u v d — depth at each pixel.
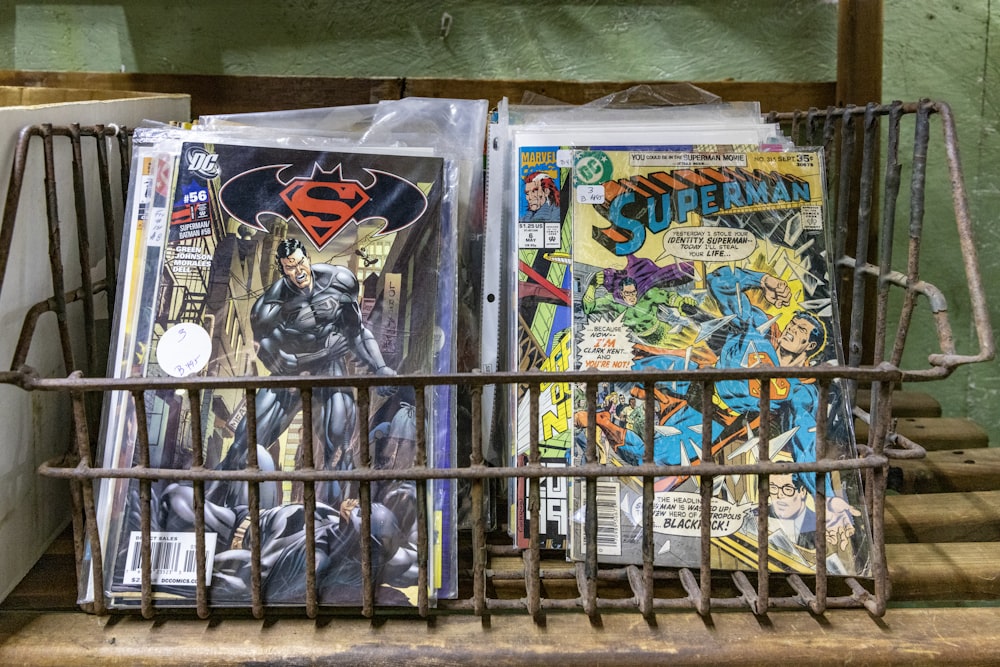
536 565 0.46
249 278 0.51
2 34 0.81
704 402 0.44
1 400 0.48
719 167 0.56
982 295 0.46
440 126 0.61
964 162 0.84
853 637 0.46
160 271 0.51
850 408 0.58
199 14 0.81
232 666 0.44
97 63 0.81
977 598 0.54
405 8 0.81
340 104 0.81
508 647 0.45
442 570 0.48
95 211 0.60
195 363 0.49
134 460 0.48
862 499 0.51
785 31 0.82
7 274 0.48
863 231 0.59
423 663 0.44
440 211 0.53
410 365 0.50
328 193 0.53
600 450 0.52
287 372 0.49
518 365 0.54
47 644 0.45
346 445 0.48
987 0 0.82
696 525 0.51
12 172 0.46
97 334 0.62
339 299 0.51
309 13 0.81
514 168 0.57
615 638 0.46
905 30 0.82
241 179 0.52
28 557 0.51
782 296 0.55
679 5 0.82
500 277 0.58
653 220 0.56
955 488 0.66
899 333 0.55
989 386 0.87
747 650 0.45
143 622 0.46
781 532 0.51
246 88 0.81
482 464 0.45
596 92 0.82
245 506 0.47
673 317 0.54
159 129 0.55
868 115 0.58
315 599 0.46
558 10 0.82
